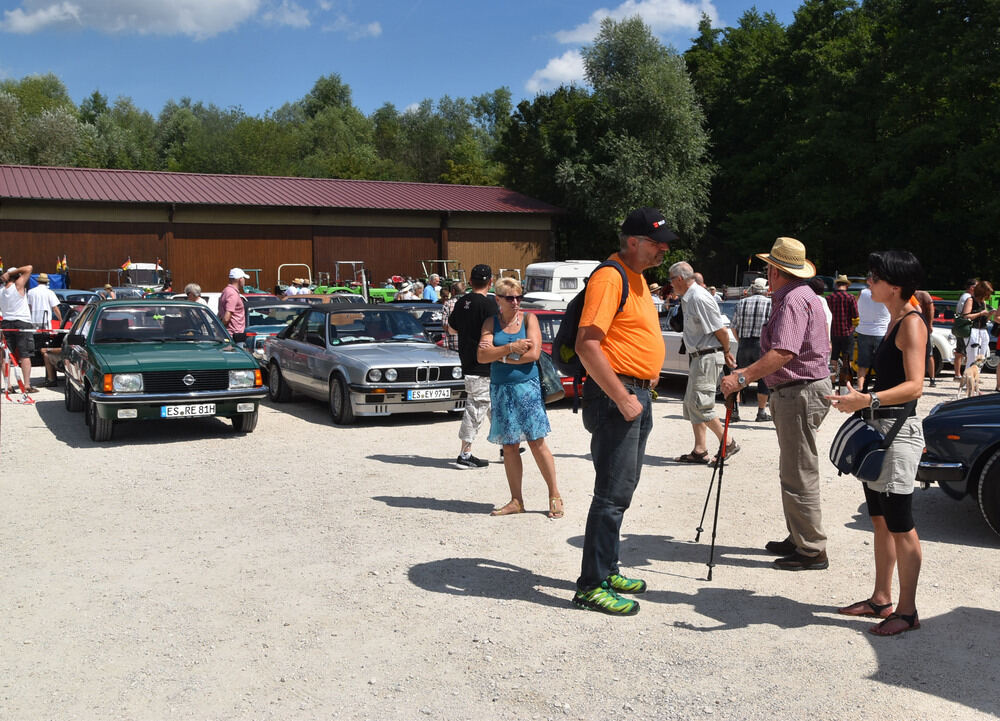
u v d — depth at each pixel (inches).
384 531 249.4
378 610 189.8
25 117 2605.8
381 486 307.0
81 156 2824.8
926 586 200.8
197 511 273.4
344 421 438.6
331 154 3489.2
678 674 157.2
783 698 147.4
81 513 271.9
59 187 1411.2
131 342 430.9
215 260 1485.0
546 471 262.1
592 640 172.7
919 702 145.2
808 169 1533.0
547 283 1019.3
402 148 3750.0
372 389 424.2
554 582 207.2
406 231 1628.9
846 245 1553.9
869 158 1434.5
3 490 303.0
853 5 1633.9
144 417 383.2
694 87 1758.1
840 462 175.9
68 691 152.6
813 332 204.7
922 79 1318.9
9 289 547.5
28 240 1360.7
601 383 177.5
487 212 1647.4
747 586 202.7
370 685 154.8
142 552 231.8
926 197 1393.9
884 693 148.6
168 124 3410.4
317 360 469.4
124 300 459.5
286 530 251.3
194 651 169.2
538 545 235.6
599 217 1640.0
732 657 163.9
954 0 1317.7
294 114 4067.4
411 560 223.5
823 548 213.5
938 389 589.3
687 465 342.0
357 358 438.0
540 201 1761.8
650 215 182.2
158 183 1530.5
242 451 373.4
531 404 258.1
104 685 155.0
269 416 475.2
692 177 1633.9
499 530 249.8
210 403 393.1
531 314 259.6
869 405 168.2
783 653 165.2
